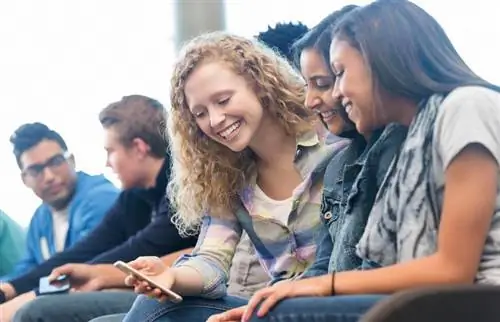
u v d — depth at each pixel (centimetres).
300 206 192
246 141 190
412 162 146
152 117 283
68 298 245
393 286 139
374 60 152
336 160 183
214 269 180
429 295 95
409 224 144
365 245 150
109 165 292
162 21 411
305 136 195
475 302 96
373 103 155
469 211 137
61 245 327
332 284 143
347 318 136
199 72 188
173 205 242
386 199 149
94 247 292
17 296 289
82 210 323
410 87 150
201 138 198
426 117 146
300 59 192
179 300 168
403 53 151
